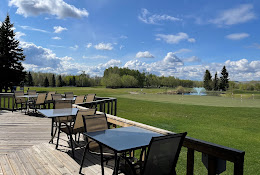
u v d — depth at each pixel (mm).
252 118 10102
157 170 1802
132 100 19906
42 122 6703
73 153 3398
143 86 81000
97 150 2744
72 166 3072
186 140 2201
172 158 1901
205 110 12812
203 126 8000
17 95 8625
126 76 77000
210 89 76312
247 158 4559
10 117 7539
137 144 2074
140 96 27062
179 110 12672
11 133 5168
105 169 2975
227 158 1742
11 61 25828
